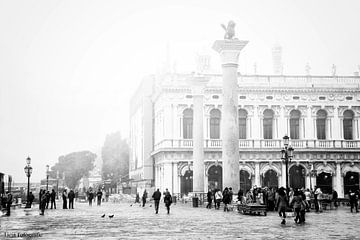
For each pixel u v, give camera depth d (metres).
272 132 89.38
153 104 102.19
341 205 64.75
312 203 53.19
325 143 89.06
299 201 34.34
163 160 87.19
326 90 89.88
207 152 86.38
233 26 52.09
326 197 55.38
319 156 88.81
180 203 75.81
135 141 118.00
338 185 88.56
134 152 119.44
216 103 87.62
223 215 43.66
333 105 90.12
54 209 58.41
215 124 88.25
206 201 67.12
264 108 88.94
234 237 25.70
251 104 88.56
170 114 86.75
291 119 89.94
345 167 89.31
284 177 87.88
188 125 87.75
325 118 90.38
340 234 26.95
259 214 43.16
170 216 43.12
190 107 87.44
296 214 34.28
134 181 112.94
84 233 28.47
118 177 150.62
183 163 86.38
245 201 46.69
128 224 34.59
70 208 60.38
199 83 67.25
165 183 85.62
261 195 48.38
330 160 88.94
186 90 87.19
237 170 50.97
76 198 113.25
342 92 90.38
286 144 48.22
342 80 91.56
